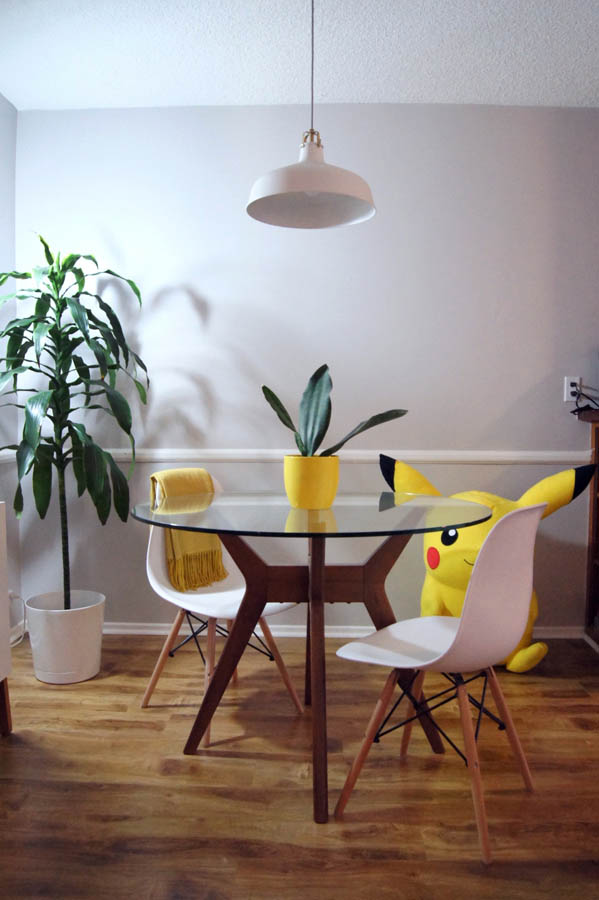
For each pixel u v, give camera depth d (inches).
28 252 114.3
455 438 112.9
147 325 113.7
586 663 102.3
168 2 83.6
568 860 56.9
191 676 97.0
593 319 111.7
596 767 71.7
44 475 95.5
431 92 106.9
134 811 63.4
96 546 115.3
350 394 113.0
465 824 61.7
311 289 112.4
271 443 113.7
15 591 114.0
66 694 90.2
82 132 113.4
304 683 94.7
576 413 110.7
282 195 72.5
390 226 111.7
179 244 113.1
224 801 65.2
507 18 86.4
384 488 113.3
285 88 106.1
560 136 110.6
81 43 93.3
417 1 82.8
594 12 84.7
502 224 111.3
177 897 52.4
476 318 112.0
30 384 114.1
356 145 111.1
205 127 112.3
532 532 56.7
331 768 71.4
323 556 65.2
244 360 113.3
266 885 53.8
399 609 114.4
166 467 114.6
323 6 83.9
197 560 88.2
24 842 58.7
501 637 57.7
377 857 57.2
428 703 87.7
